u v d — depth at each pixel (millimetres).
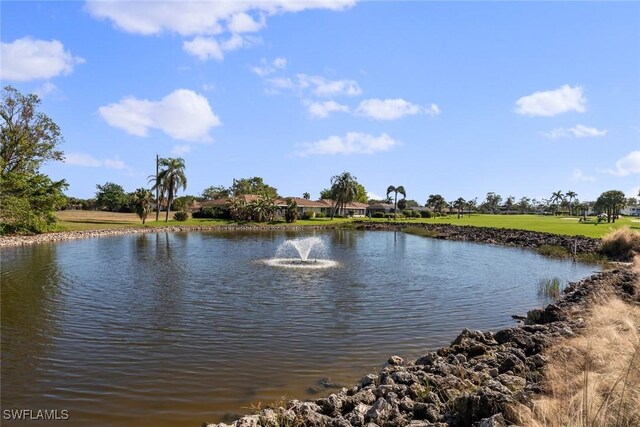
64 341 12570
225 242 48281
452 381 8672
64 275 24359
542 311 14945
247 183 143125
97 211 118000
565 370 7621
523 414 6031
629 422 5379
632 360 6586
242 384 9703
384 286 22453
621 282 20172
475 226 76062
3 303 17234
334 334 13664
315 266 29969
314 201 127062
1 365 10680
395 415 7367
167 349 11992
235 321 15008
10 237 44500
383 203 165125
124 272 25781
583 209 153000
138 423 7875
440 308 17562
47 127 52656
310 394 9250
